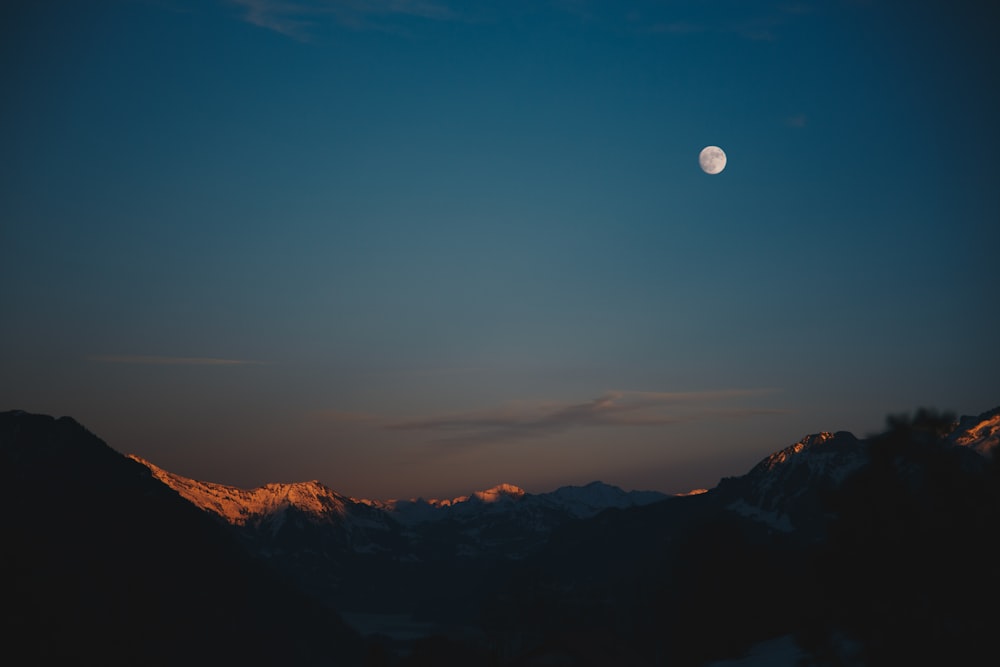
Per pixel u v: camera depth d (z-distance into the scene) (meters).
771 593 122.31
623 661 80.00
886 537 21.28
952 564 20.67
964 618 20.86
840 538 22.25
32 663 196.12
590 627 85.44
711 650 123.12
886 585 21.45
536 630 172.88
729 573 130.75
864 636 21.70
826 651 22.27
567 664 77.50
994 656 20.08
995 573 20.48
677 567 153.75
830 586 22.30
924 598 21.36
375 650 145.50
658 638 156.75
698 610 131.88
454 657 166.50
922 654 20.75
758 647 105.69
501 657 154.12
